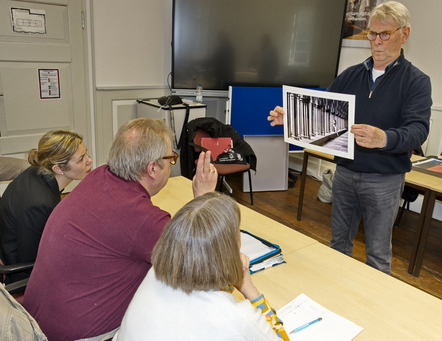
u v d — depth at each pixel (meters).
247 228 1.72
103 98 3.70
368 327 1.14
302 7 3.96
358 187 2.09
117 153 1.15
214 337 0.76
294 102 1.90
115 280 1.10
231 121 4.03
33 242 1.48
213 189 1.39
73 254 1.06
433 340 1.10
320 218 3.61
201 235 0.77
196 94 3.92
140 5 3.67
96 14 3.46
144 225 1.06
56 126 3.54
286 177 4.27
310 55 4.16
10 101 3.25
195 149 3.58
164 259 0.79
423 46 3.71
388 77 1.91
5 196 1.54
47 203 1.47
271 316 0.98
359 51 4.26
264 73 4.09
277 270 1.41
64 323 1.09
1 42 3.09
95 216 1.07
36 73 3.31
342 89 2.12
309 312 1.19
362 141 1.66
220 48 3.87
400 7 1.81
